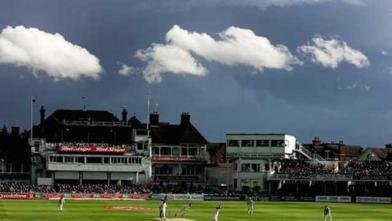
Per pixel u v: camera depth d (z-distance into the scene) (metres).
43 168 171.75
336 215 97.25
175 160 183.75
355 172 153.50
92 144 175.12
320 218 90.50
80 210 97.88
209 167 184.62
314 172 159.75
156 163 182.62
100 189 149.00
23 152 179.88
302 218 90.06
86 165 170.88
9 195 136.38
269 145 170.88
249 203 101.00
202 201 140.88
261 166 170.38
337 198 146.50
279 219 87.69
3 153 177.62
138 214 90.25
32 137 178.62
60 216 84.44
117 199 142.75
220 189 166.50
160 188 161.88
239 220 84.69
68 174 170.38
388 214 100.94
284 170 167.62
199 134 187.75
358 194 150.12
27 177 177.88
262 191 164.62
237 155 173.38
